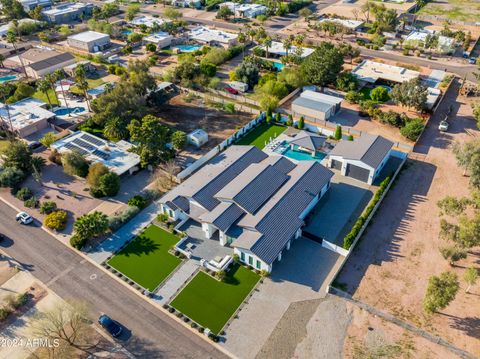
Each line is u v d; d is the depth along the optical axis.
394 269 63.28
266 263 60.59
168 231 71.38
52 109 108.44
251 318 56.72
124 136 93.88
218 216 67.19
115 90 99.06
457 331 54.09
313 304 58.31
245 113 107.19
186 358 52.19
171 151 88.56
